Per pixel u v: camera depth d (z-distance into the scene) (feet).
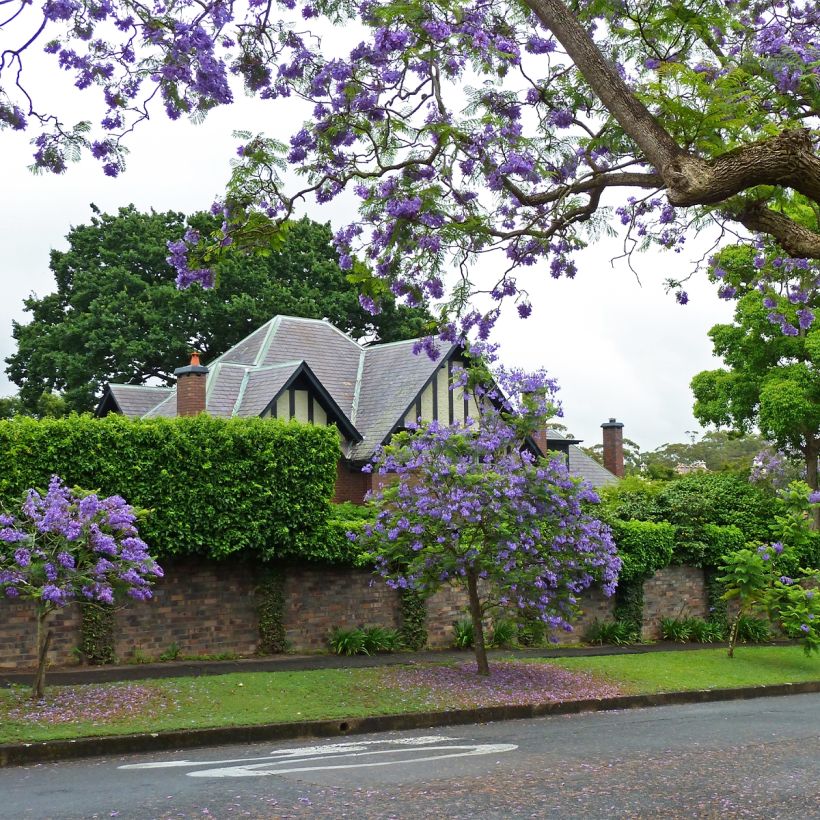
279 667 57.36
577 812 25.16
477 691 48.83
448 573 54.29
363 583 68.85
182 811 24.76
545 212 32.30
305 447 64.54
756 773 30.94
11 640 55.36
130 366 138.31
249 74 30.76
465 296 32.30
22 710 39.17
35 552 41.32
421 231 30.94
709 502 87.97
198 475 60.39
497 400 56.59
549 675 55.01
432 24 28.04
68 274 152.97
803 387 115.34
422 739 38.83
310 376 95.25
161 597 60.59
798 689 61.26
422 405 99.71
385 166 31.32
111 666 56.90
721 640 84.07
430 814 24.64
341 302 144.97
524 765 31.81
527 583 53.16
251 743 38.50
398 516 53.57
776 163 23.03
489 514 52.37
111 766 32.76
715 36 30.91
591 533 53.78
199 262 30.71
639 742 37.37
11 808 25.30
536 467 52.85
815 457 119.75
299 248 149.28
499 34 30.40
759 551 70.28
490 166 30.66
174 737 37.06
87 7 27.91
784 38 29.45
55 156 28.30
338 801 26.04
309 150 31.17
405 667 56.24
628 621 80.28
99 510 42.32
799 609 68.80
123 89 29.07
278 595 64.23
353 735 40.83
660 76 26.02
